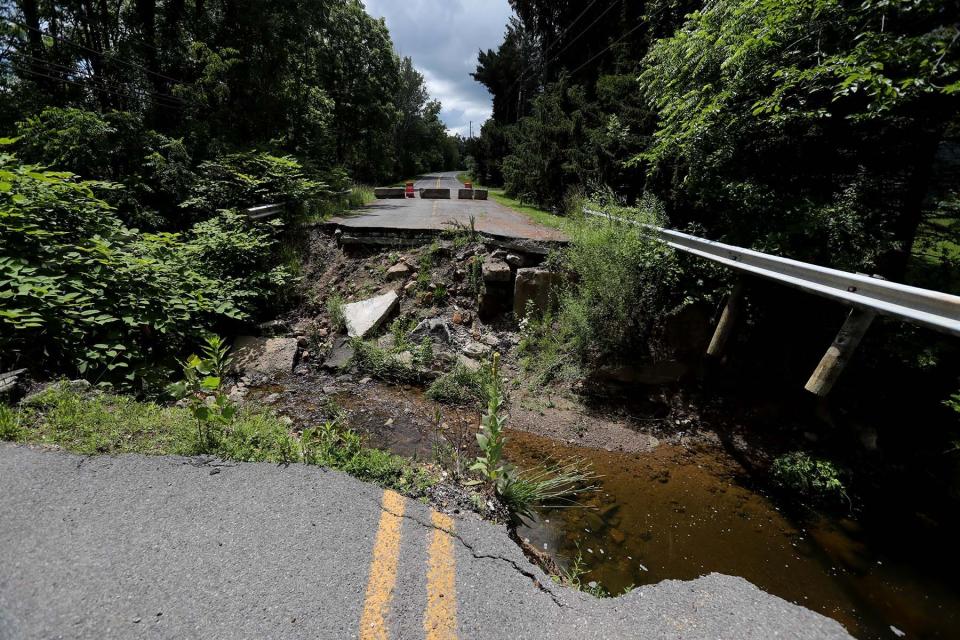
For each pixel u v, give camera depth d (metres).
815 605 3.32
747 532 4.02
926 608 3.36
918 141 5.41
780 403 5.82
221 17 15.37
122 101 13.45
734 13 5.25
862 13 4.68
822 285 3.73
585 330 6.40
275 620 1.88
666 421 5.81
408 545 2.41
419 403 5.70
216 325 7.02
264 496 2.65
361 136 32.72
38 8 12.80
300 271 8.75
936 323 2.74
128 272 5.31
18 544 2.14
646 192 7.62
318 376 6.28
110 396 3.59
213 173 10.55
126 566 2.08
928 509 4.59
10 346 3.96
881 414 5.38
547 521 3.77
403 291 7.98
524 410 5.81
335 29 24.44
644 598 2.24
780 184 6.18
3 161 5.33
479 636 1.92
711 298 6.02
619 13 17.75
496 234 8.20
